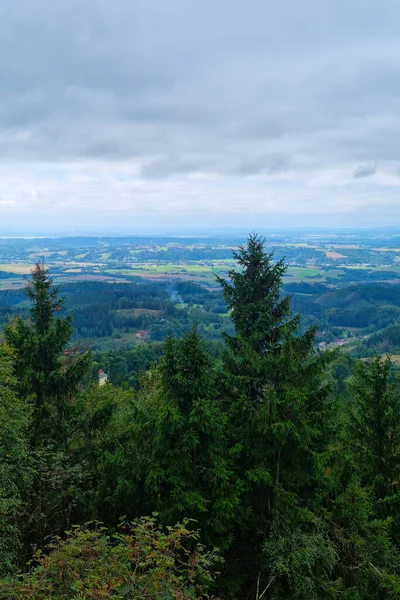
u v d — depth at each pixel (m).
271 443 12.12
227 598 10.83
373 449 14.83
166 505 10.56
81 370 14.14
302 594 10.31
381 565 11.68
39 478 12.27
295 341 13.11
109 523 11.60
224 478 10.37
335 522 12.11
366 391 15.04
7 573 9.23
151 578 6.52
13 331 14.54
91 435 14.15
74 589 5.94
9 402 11.62
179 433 10.82
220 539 10.69
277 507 11.17
